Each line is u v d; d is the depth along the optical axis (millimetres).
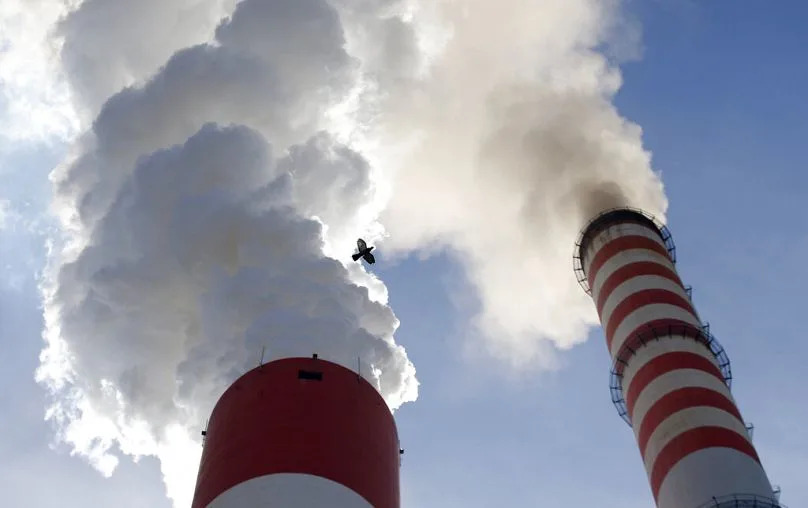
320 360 30422
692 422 36531
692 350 39594
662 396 38062
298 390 28938
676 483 35281
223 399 29938
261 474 26125
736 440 35938
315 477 26141
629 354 40875
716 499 34062
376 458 28078
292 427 27547
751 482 34469
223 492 26047
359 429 28469
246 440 27359
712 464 34938
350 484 26469
